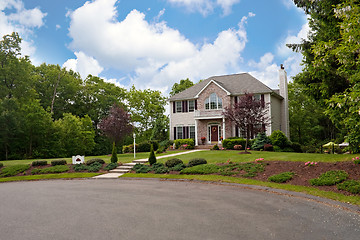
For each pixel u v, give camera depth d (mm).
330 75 12422
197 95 29969
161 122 33125
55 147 30469
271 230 4914
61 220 5871
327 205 6789
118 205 7191
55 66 43219
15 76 30078
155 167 14719
